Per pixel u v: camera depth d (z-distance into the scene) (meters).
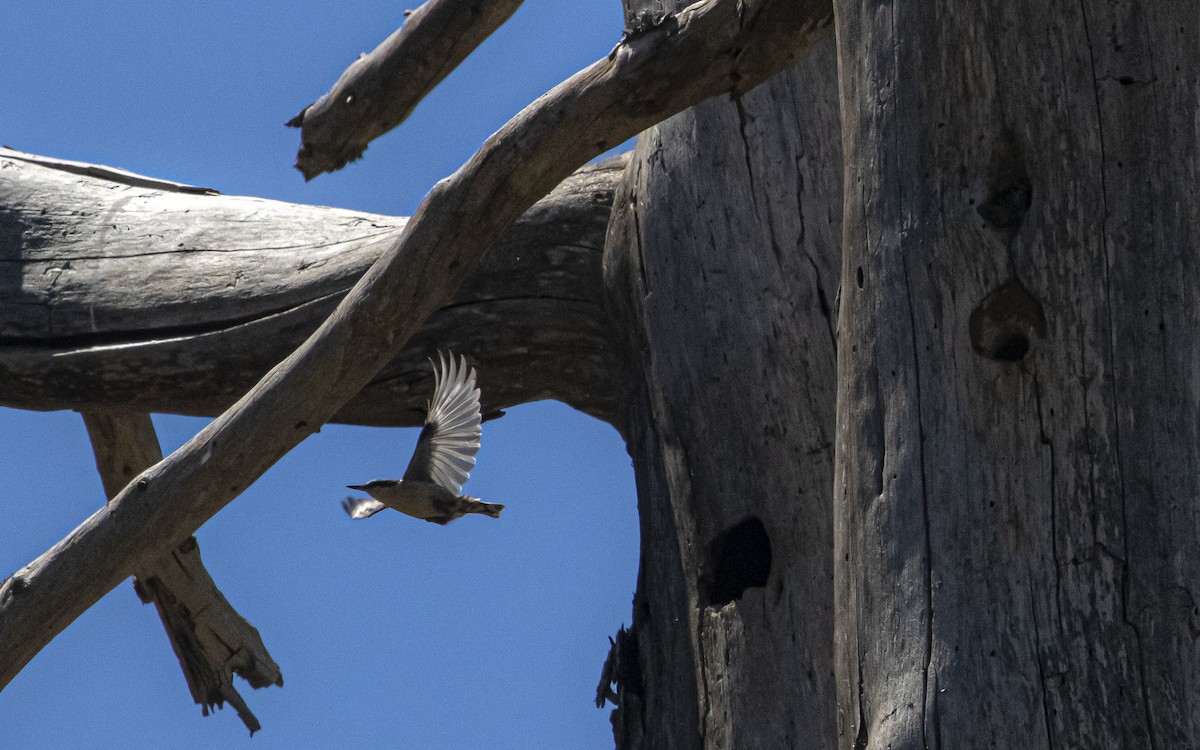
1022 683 7.33
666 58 9.81
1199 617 7.25
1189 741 7.12
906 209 8.09
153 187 16.94
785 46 9.72
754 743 11.76
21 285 15.70
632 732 13.12
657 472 13.30
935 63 8.05
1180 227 7.64
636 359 13.82
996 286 7.81
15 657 12.01
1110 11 7.82
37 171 16.80
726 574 12.67
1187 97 7.75
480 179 10.42
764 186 12.67
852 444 8.22
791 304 12.35
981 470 7.68
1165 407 7.49
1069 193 7.74
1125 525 7.41
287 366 11.33
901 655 7.65
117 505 11.82
